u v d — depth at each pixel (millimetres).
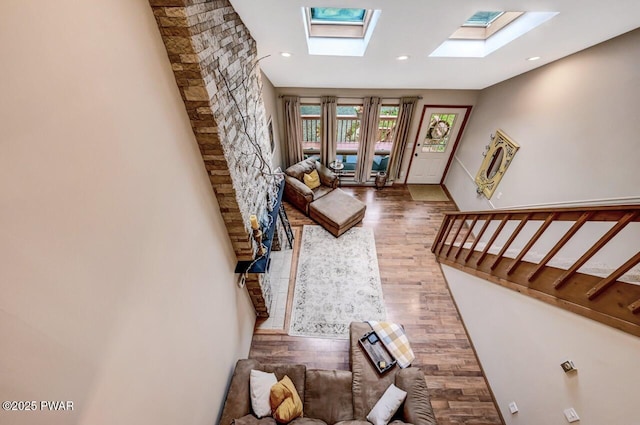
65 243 793
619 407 1597
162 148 1306
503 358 2623
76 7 806
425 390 2338
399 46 2477
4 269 629
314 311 3465
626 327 1540
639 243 2166
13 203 642
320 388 2381
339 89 4719
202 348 1834
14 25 628
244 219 2217
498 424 2582
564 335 1992
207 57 1437
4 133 616
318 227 4734
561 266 2203
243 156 2182
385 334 2812
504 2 1688
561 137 2988
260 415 2090
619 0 1670
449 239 4641
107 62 938
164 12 1177
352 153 5762
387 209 5270
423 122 5176
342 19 2516
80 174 837
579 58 2715
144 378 1208
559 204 2998
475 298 3154
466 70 3309
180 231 1509
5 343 633
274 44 2545
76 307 839
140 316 1167
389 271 4008
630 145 2283
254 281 2865
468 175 4977
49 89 725
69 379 817
